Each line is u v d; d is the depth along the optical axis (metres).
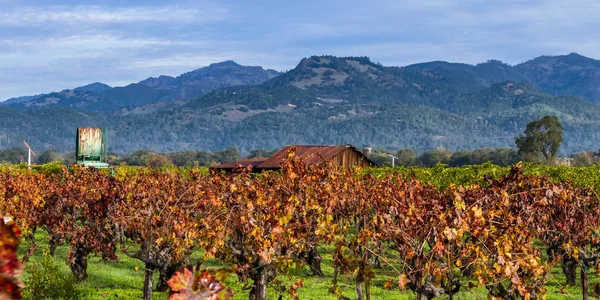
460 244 13.70
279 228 15.92
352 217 21.84
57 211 25.64
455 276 23.22
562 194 17.98
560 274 26.34
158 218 19.47
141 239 20.52
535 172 44.59
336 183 22.06
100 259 28.11
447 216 13.47
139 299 20.73
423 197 20.16
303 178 18.88
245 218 15.90
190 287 3.81
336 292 16.56
